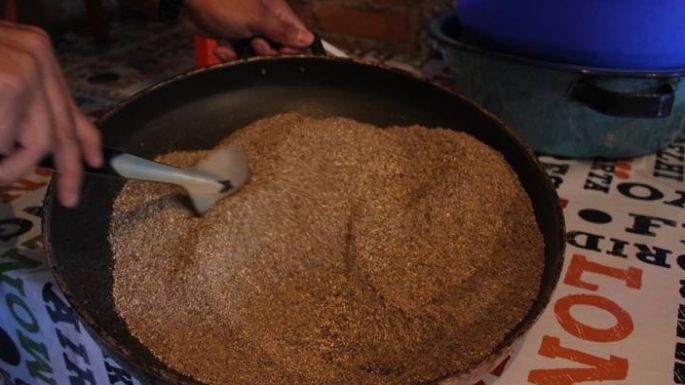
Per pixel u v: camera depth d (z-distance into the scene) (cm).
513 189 49
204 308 42
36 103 33
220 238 44
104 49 97
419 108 58
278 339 40
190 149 56
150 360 36
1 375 63
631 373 43
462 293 43
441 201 47
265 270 43
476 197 48
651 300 50
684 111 64
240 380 37
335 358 39
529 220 48
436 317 40
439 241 45
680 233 57
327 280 44
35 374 58
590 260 54
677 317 48
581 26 58
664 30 56
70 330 49
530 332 47
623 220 59
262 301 42
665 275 52
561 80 61
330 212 47
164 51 97
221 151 47
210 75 57
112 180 49
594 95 59
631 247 56
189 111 57
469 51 65
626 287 51
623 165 68
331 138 52
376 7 104
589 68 59
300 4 110
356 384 37
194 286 42
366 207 47
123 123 52
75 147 37
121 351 35
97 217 47
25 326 54
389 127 57
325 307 42
